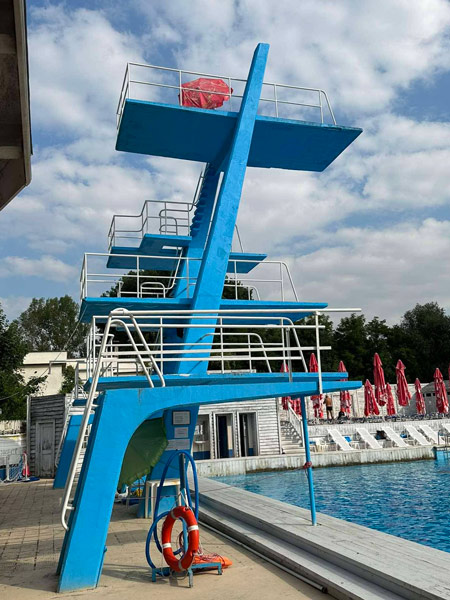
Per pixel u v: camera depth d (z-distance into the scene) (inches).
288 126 429.4
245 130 415.8
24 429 908.6
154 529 271.1
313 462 837.8
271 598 226.4
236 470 804.6
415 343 2429.9
